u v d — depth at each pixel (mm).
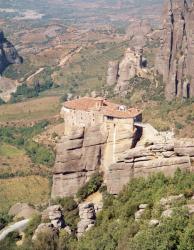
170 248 123812
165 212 135375
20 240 185500
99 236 154500
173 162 167000
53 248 161625
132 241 129625
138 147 183750
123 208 160250
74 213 176625
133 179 170250
